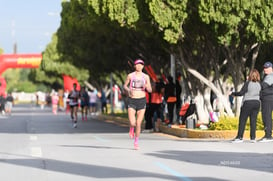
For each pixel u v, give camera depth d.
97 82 127.44
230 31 40.97
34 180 19.67
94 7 45.50
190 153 27.84
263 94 33.59
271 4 39.16
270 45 50.22
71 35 74.75
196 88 51.88
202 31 45.19
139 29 45.03
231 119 39.31
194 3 40.84
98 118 85.44
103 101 93.31
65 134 44.28
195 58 53.09
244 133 37.44
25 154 28.00
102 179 19.67
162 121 51.50
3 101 103.12
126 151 29.08
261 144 32.38
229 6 39.28
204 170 21.70
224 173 20.88
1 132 47.06
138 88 29.62
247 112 33.41
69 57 88.12
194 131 38.81
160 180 19.33
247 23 40.59
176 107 50.72
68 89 141.00
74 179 19.73
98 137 40.44
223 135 37.47
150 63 67.00
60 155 27.33
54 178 20.03
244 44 45.31
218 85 48.91
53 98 107.50
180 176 20.19
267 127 33.78
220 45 45.12
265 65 33.75
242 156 26.33
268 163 23.70
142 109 29.75
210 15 39.53
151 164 23.59
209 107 50.56
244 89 33.31
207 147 30.97
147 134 44.56
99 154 27.62
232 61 46.00
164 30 42.94
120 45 67.88
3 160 25.45
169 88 45.78
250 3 39.19
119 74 86.62
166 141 35.84
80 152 28.67
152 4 41.09
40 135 42.97
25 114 104.19
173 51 48.91
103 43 68.81
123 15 43.50
